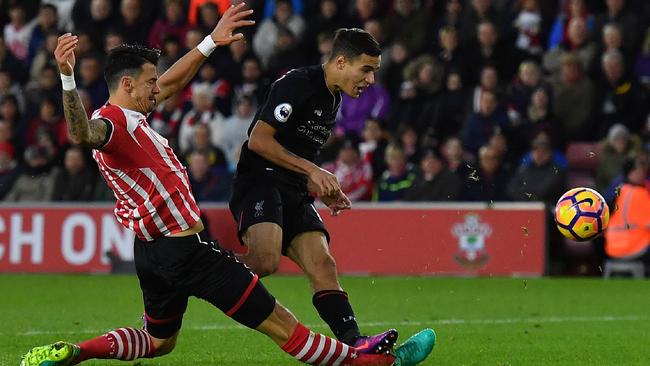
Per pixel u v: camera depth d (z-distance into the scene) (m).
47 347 18.50
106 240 47.66
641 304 35.69
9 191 52.25
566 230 21.52
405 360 20.08
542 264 45.03
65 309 34.22
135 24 56.59
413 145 49.28
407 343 20.19
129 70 18.25
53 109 53.78
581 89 49.19
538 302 36.28
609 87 49.47
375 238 46.06
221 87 53.31
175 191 18.28
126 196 18.30
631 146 46.69
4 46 59.44
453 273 45.59
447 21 52.94
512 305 35.41
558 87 49.44
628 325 29.95
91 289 40.78
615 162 46.56
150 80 18.38
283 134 22.19
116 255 47.56
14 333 27.84
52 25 59.22
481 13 52.03
